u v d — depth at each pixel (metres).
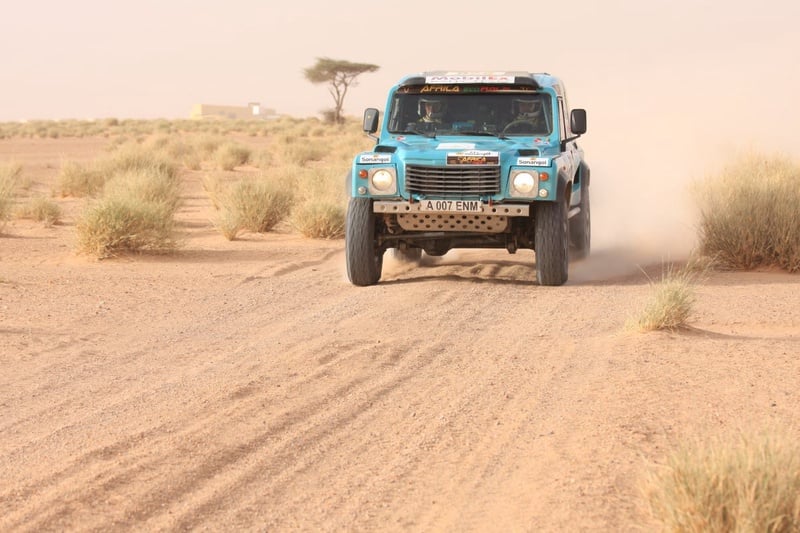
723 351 16.36
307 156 84.06
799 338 17.50
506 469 11.48
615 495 10.30
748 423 12.41
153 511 10.35
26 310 21.06
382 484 11.12
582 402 13.85
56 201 49.31
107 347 17.81
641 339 17.25
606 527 9.53
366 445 12.43
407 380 15.43
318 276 26.14
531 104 25.05
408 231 24.62
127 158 59.59
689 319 19.44
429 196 22.81
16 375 15.86
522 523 9.83
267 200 36.91
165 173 53.38
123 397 14.53
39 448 12.30
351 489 10.98
